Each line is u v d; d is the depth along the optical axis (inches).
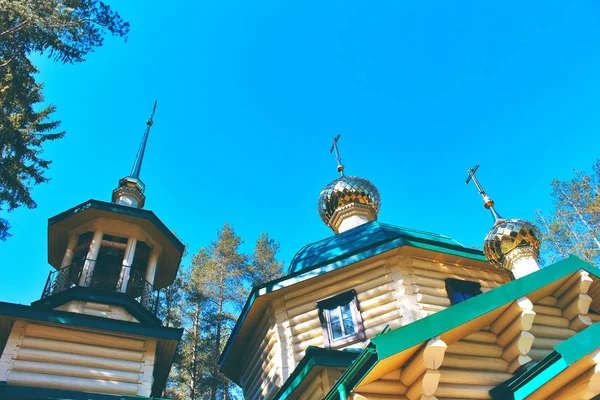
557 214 1228.5
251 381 573.9
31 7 575.5
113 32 612.1
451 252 531.5
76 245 585.0
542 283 334.3
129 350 480.1
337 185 831.7
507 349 312.3
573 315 363.6
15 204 647.8
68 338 463.5
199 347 949.2
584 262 369.4
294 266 612.7
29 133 766.5
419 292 493.7
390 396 270.1
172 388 1009.5
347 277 522.9
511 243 524.4
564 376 263.9
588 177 1225.4
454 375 292.0
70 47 598.2
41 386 424.2
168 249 637.3
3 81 624.4
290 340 496.4
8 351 434.3
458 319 285.7
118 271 598.5
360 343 465.7
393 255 520.4
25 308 457.4
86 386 438.3
